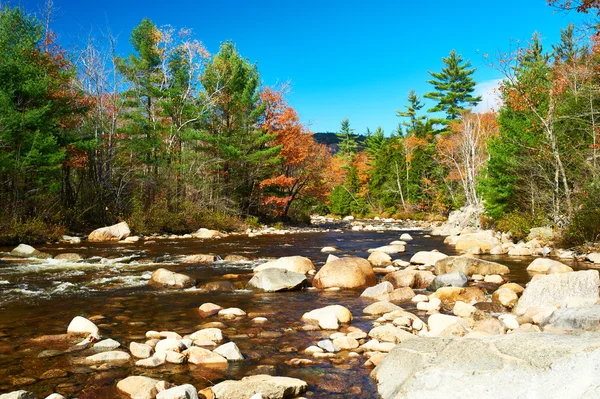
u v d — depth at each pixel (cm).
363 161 7169
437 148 4903
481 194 3119
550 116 1998
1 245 1861
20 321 721
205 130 3381
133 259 1515
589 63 1991
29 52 2438
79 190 2748
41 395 433
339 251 1803
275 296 942
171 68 3484
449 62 6334
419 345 472
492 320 630
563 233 1738
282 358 549
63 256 1494
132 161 3309
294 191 4006
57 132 2423
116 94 3130
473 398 360
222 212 3164
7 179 2150
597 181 1703
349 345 582
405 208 5209
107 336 637
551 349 377
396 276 1069
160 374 490
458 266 1201
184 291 990
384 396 430
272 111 3562
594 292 765
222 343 607
